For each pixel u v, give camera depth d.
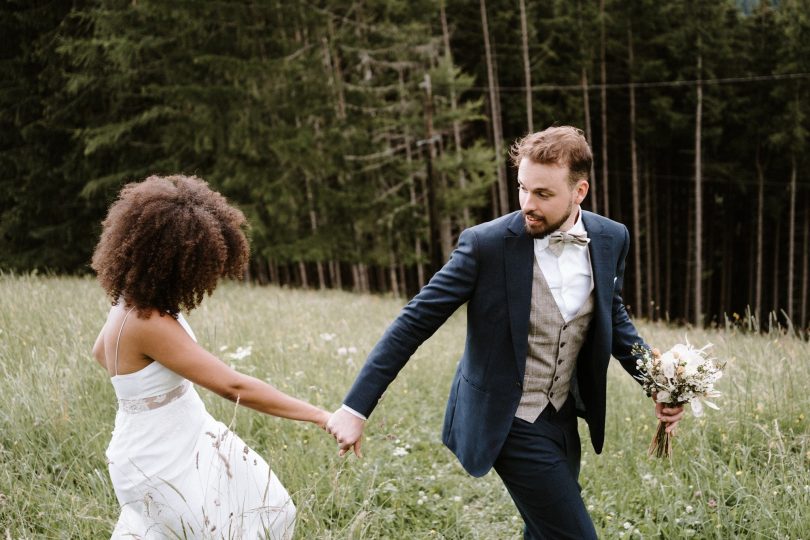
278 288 13.23
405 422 4.64
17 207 15.41
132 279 2.18
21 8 14.93
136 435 2.28
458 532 3.38
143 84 15.16
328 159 15.80
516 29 24.34
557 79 25.08
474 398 2.55
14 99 15.00
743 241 29.28
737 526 3.15
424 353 6.63
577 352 2.59
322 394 4.65
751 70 25.31
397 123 17.53
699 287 23.73
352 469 3.58
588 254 2.53
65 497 3.01
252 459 2.47
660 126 26.22
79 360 4.34
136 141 15.42
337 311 9.20
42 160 15.32
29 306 5.82
